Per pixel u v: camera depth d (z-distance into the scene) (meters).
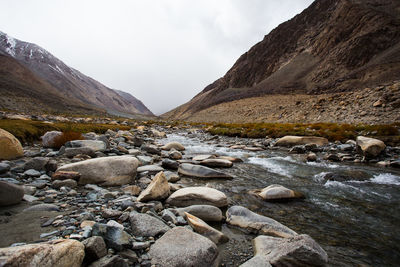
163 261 2.80
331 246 3.84
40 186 5.14
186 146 16.45
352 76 62.03
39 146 10.66
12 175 5.57
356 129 19.00
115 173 6.16
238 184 7.24
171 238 3.22
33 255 2.06
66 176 5.62
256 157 12.13
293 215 5.04
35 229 3.19
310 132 19.25
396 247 3.84
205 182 7.32
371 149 11.03
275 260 3.02
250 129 25.47
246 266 2.92
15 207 3.98
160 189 5.30
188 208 4.60
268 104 65.38
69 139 10.48
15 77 158.50
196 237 3.29
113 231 3.08
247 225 4.26
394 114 25.61
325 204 5.69
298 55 124.88
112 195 5.04
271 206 5.52
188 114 149.12
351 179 7.87
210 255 3.06
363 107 31.28
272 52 152.88
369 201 5.92
